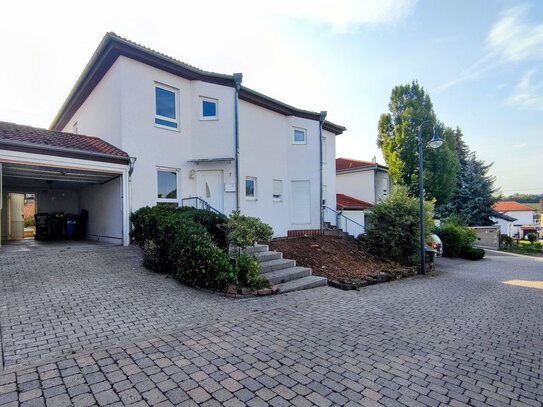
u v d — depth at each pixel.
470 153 33.41
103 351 3.70
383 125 23.11
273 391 3.00
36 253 8.30
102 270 7.17
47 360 3.44
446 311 6.29
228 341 4.16
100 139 10.96
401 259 12.34
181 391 2.94
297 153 15.12
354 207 18.92
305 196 15.23
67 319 4.64
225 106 11.94
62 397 2.77
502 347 4.45
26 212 19.36
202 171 11.99
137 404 2.71
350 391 3.05
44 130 9.91
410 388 3.16
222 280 6.42
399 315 5.76
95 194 12.28
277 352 3.88
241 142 12.66
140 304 5.43
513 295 8.45
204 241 6.82
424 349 4.19
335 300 6.65
